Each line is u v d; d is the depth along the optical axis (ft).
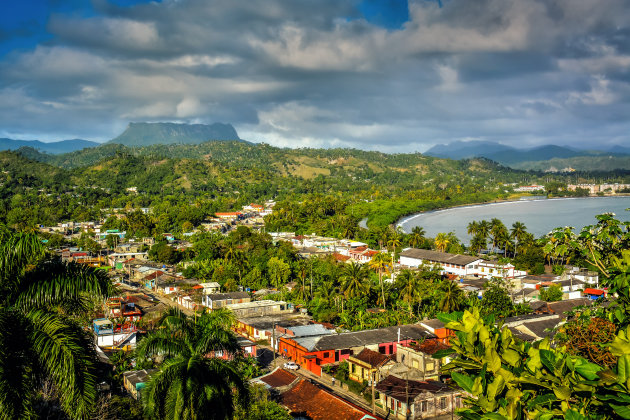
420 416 161.58
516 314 276.82
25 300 61.26
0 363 54.08
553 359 29.12
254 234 574.97
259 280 372.99
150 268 434.30
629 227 62.95
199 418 78.38
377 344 215.51
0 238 61.62
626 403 26.05
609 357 65.87
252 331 255.91
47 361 57.26
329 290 309.42
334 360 211.00
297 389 164.45
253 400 128.67
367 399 177.68
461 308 271.90
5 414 53.93
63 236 637.30
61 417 65.46
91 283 64.59
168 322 89.04
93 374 60.70
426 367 183.21
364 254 478.18
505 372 29.60
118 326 243.19
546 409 29.48
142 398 81.00
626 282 44.98
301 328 242.17
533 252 442.09
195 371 79.15
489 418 27.63
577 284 357.20
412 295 283.79
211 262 415.44
